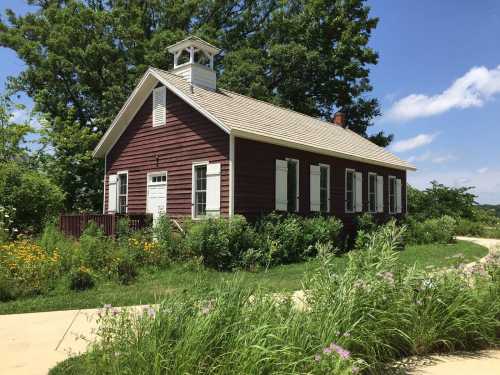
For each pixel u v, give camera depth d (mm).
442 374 4715
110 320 4051
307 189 17250
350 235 19547
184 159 15500
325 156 18438
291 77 33062
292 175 16672
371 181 21844
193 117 15352
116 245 11438
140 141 17344
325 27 33844
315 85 34375
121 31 28219
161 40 28984
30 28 28109
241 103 17984
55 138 22781
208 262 12180
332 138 20406
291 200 16516
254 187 14695
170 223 13562
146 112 17219
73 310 7535
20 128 20312
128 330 3828
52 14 28797
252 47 34438
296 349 3791
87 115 28656
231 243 12602
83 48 27875
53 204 15367
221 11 35781
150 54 28016
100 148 18719
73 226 14266
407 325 5297
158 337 3686
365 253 5977
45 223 14312
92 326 6457
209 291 4488
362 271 5582
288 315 4445
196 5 33062
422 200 32781
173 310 4016
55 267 9148
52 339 5820
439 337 5469
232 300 4246
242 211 14180
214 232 12422
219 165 14312
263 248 13195
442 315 5602
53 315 7160
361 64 34469
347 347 4395
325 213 18172
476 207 34062
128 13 30109
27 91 27703
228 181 14000
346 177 19750
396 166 23141
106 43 27625
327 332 4281
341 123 27547
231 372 3553
